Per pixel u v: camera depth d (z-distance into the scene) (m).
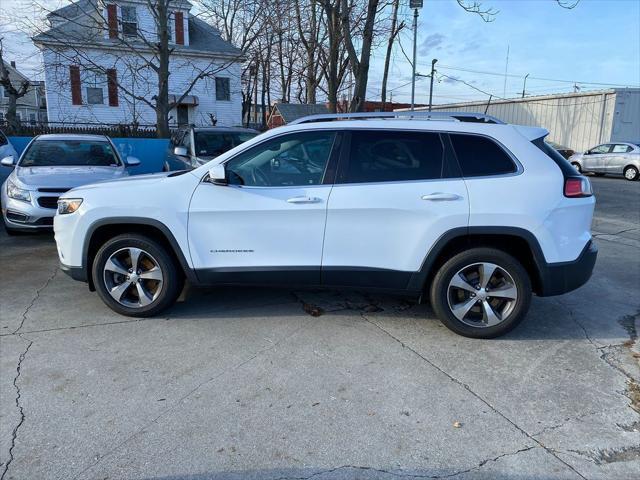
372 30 11.12
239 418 3.05
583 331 4.46
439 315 4.21
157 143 14.88
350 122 4.27
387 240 4.13
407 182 4.10
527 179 4.02
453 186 4.05
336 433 2.92
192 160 9.11
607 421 3.08
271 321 4.54
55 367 3.65
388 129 4.19
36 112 52.22
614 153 20.91
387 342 4.14
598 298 5.40
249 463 2.66
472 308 4.22
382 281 4.23
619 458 2.74
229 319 4.57
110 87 26.77
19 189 7.40
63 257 4.55
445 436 2.91
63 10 20.30
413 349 4.02
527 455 2.76
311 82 17.33
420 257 4.11
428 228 4.04
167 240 4.46
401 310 4.85
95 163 8.72
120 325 4.41
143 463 2.66
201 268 4.34
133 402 3.21
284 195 4.18
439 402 3.26
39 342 4.05
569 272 4.07
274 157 4.29
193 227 4.29
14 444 2.79
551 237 3.99
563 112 27.72
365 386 3.44
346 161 4.20
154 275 4.47
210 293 5.25
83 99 26.80
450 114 4.39
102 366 3.67
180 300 5.05
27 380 3.46
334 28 11.32
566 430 2.98
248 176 4.31
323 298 5.13
